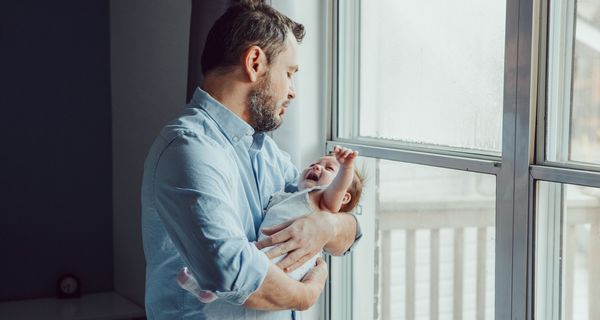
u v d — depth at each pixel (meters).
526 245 1.64
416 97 2.13
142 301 3.27
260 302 1.54
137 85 3.29
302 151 2.40
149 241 1.64
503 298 1.72
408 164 2.15
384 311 2.32
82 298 3.46
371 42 2.33
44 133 3.47
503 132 1.70
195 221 1.45
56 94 3.48
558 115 1.64
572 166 1.58
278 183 1.86
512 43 1.66
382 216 2.29
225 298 1.49
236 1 2.28
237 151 1.69
